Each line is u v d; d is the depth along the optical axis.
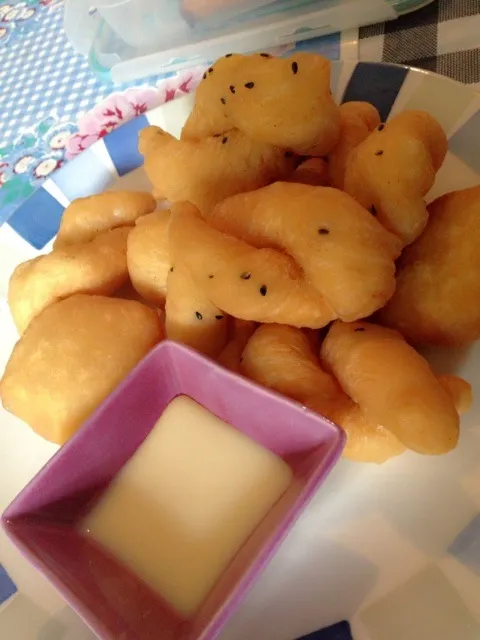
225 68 0.21
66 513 0.18
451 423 0.15
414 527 0.17
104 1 0.33
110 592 0.16
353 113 0.22
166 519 0.18
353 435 0.17
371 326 0.18
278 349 0.18
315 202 0.17
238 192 0.22
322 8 0.30
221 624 0.14
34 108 0.35
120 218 0.25
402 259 0.19
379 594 0.16
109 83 0.34
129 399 0.19
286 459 0.18
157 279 0.22
